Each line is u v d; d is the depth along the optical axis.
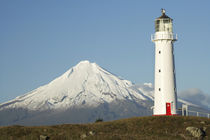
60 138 72.75
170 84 110.75
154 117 97.81
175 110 110.19
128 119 98.88
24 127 84.94
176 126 90.88
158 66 112.00
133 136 74.19
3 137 73.12
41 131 81.56
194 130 84.12
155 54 113.56
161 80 111.00
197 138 81.19
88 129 86.75
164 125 91.75
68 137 72.94
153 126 91.56
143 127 91.19
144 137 74.44
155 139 73.62
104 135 73.50
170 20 114.12
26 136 75.38
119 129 89.06
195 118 97.00
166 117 97.31
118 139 69.75
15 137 74.75
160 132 86.25
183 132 85.50
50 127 86.31
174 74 112.75
